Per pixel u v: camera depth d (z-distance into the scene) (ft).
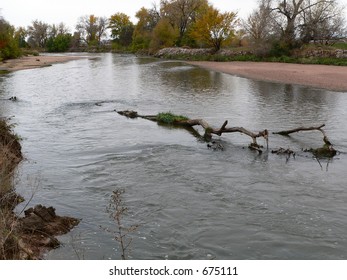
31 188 32.04
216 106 73.26
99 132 52.01
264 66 156.76
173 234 25.12
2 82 109.60
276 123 58.90
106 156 41.27
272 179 35.09
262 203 29.78
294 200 30.48
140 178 34.86
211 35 212.23
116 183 33.63
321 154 42.86
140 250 23.16
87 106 72.59
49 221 25.36
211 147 45.62
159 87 100.68
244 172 36.91
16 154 39.73
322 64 157.69
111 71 146.10
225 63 181.16
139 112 66.90
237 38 235.20
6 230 21.63
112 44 370.32
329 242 24.40
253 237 24.86
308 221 26.99
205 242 24.25
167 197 30.68
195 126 56.54
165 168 37.63
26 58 226.79
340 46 182.50
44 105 73.41
